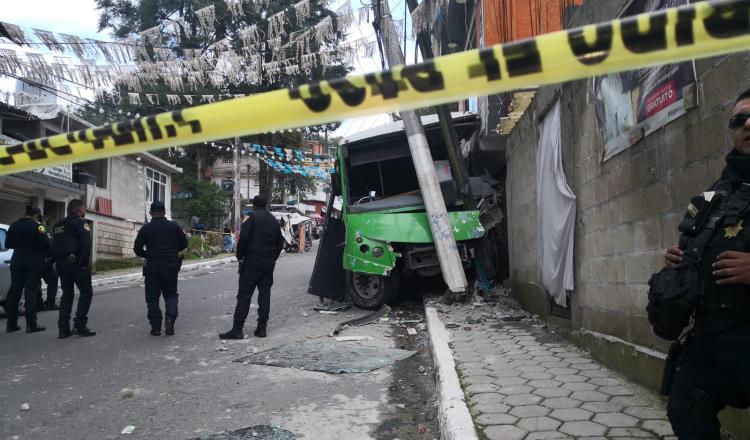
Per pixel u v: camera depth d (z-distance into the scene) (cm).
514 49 115
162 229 697
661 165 356
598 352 467
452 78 118
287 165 2542
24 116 1461
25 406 421
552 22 1045
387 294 827
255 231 667
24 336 718
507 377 425
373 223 822
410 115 806
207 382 479
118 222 2028
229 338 659
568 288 549
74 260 696
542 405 358
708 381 198
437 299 830
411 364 525
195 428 371
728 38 108
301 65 1123
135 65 1011
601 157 464
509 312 734
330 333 675
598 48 112
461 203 838
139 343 650
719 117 288
